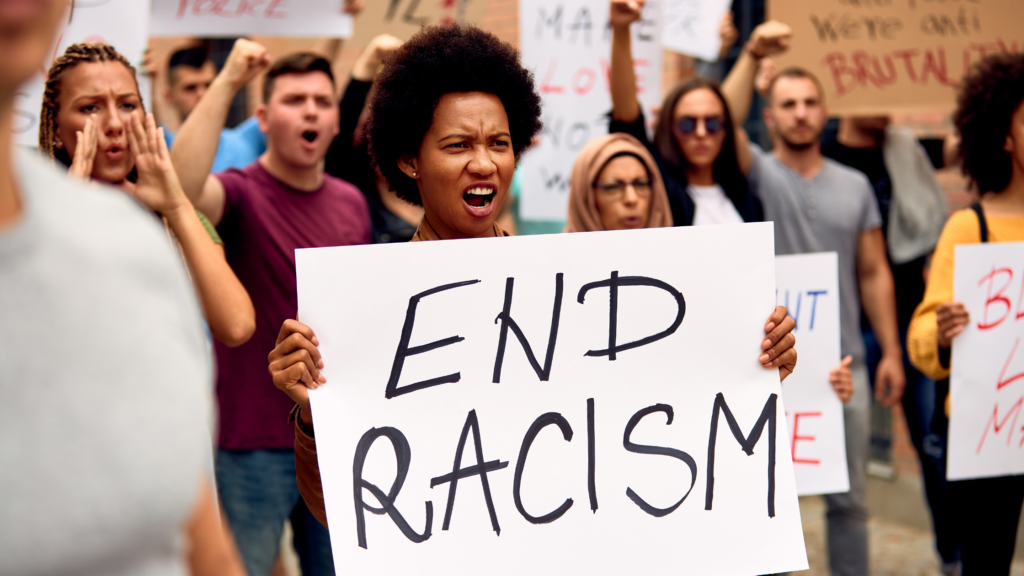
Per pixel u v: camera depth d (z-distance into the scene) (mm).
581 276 1732
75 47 2258
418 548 1585
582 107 3990
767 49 3947
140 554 788
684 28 4266
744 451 1740
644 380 1732
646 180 2941
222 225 2982
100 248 775
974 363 2836
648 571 1660
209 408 905
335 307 1635
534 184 4070
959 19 4152
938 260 3039
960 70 4148
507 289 1701
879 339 3900
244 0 3479
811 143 3824
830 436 3018
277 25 3516
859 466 3611
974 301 2826
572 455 1680
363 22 4043
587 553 1647
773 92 3875
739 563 1693
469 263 1689
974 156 3090
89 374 743
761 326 1787
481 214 1755
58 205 772
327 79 3131
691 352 1758
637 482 1690
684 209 3316
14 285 721
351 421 1608
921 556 4527
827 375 3031
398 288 1657
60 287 739
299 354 1593
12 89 715
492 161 1744
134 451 755
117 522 749
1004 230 3012
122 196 852
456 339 1672
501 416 1666
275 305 2971
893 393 3846
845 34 4172
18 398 717
